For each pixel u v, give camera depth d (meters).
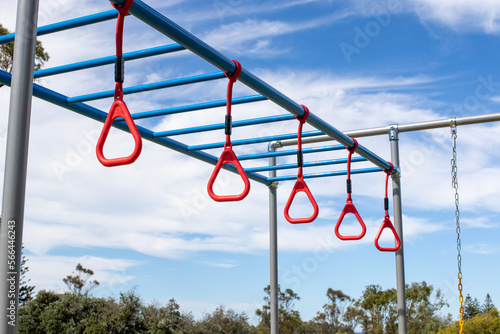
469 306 19.11
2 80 2.47
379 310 13.88
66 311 11.87
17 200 1.68
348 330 14.48
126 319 12.08
